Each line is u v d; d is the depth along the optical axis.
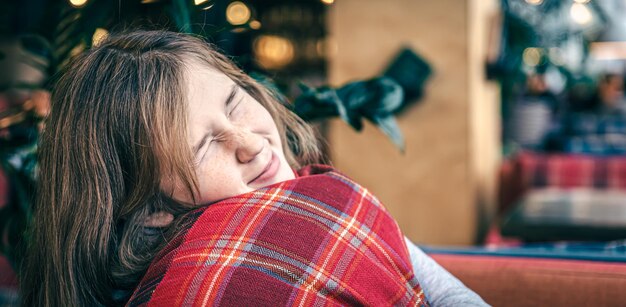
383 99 1.11
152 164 0.75
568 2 3.57
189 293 0.69
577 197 2.42
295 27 3.61
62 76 0.85
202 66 0.81
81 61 0.83
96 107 0.78
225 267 0.70
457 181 2.43
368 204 0.80
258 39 3.57
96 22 1.13
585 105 4.75
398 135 1.10
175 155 0.74
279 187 0.76
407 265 0.79
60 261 0.79
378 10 2.44
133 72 0.78
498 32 2.87
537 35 3.45
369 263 0.74
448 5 2.37
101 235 0.78
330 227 0.74
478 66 2.58
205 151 0.76
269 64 3.58
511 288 1.05
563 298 1.03
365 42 2.46
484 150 2.85
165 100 0.75
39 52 1.18
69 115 0.80
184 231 0.74
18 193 1.14
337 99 1.10
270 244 0.71
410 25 2.41
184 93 0.76
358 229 0.76
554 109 4.43
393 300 0.74
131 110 0.77
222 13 1.25
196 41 0.87
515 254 1.14
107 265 0.78
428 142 2.44
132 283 0.78
